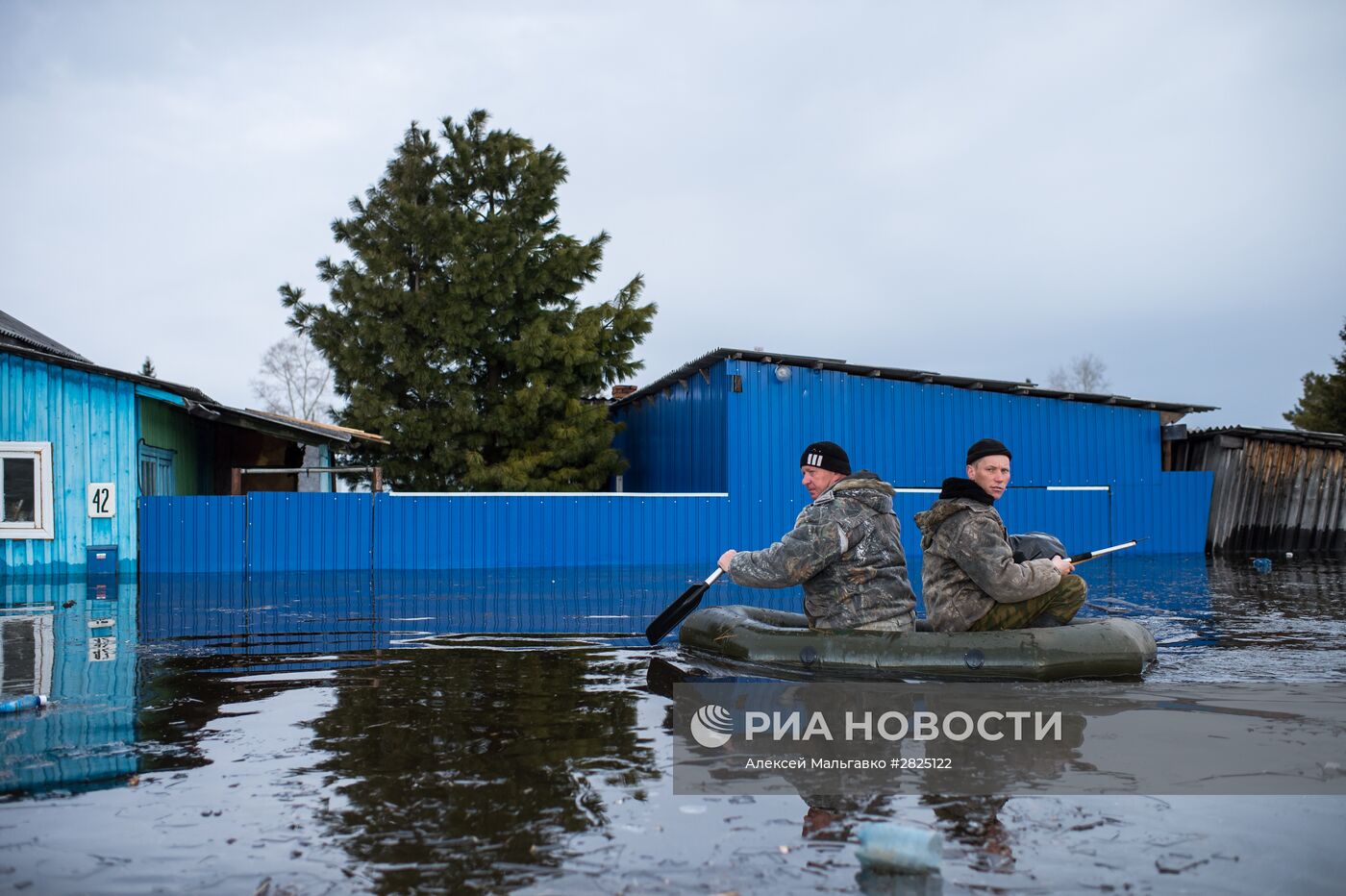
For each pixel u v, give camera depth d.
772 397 15.55
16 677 4.66
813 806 2.61
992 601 4.65
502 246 17.78
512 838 2.38
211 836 2.40
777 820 2.50
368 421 17.28
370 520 12.90
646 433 19.84
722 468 15.48
